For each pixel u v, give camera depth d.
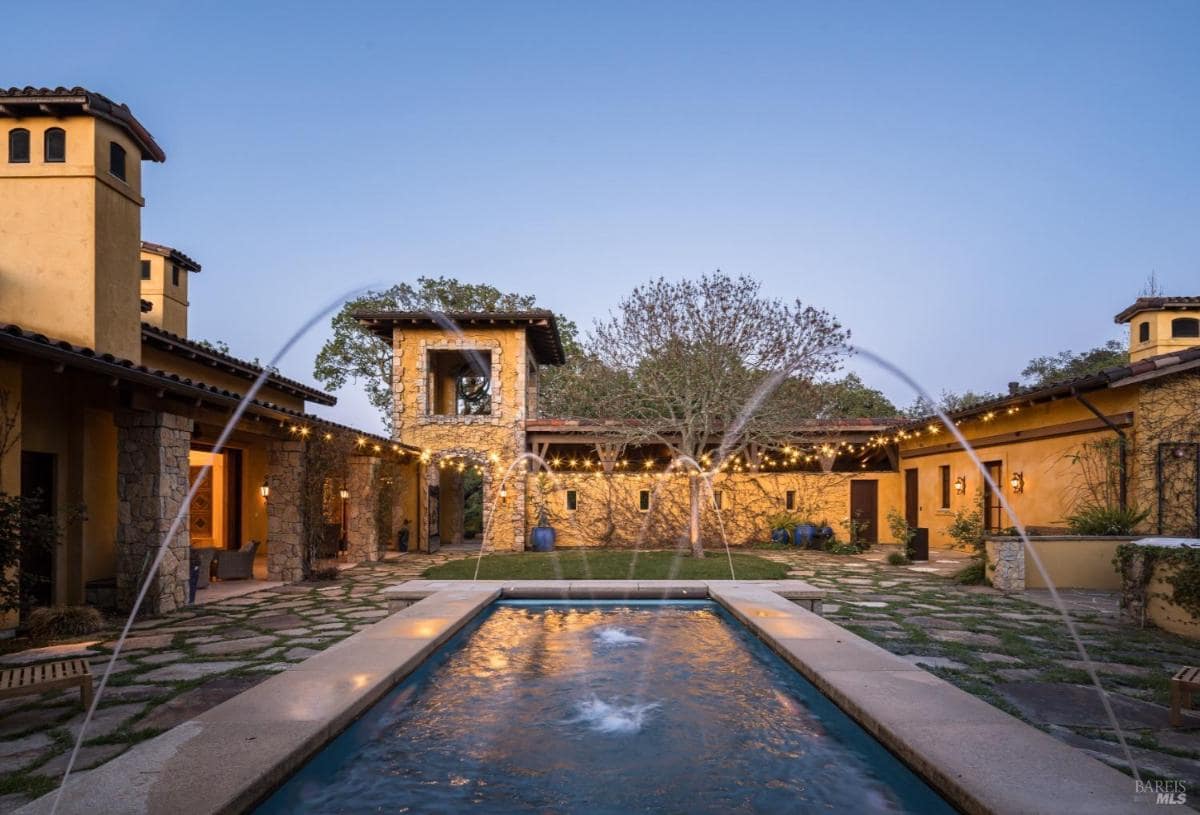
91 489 9.11
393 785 3.85
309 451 12.09
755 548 17.78
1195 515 10.55
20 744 4.04
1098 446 11.83
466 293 25.42
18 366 7.55
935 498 17.98
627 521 18.66
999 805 2.97
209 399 8.82
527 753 4.29
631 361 15.47
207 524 14.84
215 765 3.41
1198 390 10.82
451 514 20.88
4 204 9.41
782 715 4.92
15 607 6.77
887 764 3.93
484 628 7.78
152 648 6.54
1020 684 5.18
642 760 4.16
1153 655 6.12
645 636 7.41
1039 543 10.33
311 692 4.60
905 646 6.44
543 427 18.58
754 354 14.91
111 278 9.80
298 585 11.30
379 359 25.33
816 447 19.20
